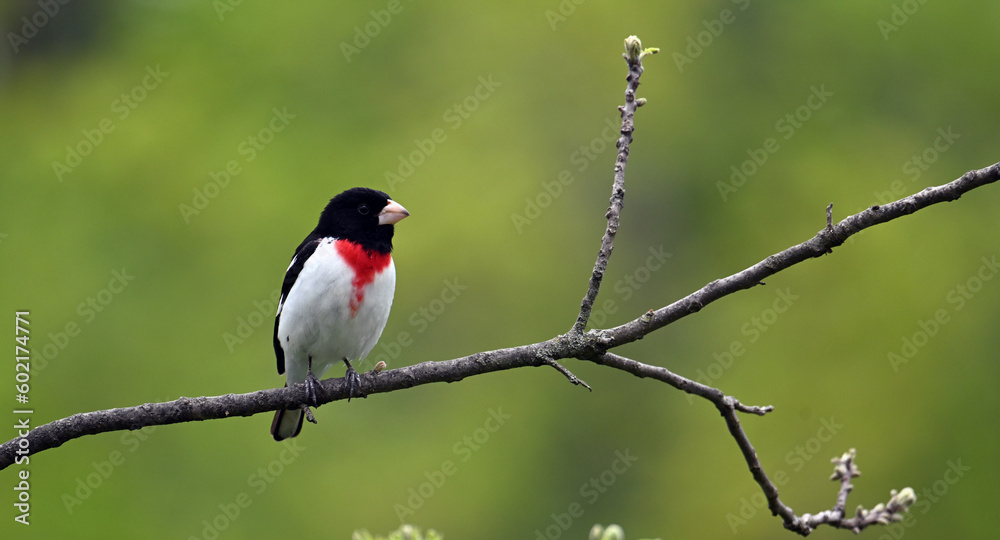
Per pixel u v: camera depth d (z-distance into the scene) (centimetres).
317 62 1499
